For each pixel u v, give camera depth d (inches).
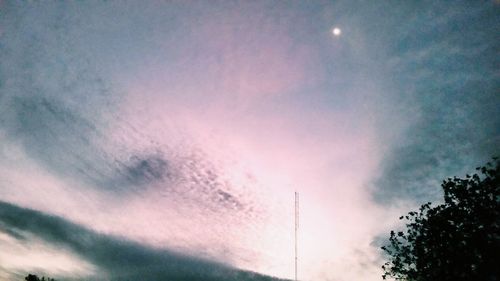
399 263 519.8
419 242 497.4
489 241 428.5
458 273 444.1
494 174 454.6
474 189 464.1
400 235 530.9
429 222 491.8
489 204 446.0
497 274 417.1
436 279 467.8
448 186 492.1
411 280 510.3
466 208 466.6
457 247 451.2
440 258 467.5
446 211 478.9
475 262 434.9
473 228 446.9
